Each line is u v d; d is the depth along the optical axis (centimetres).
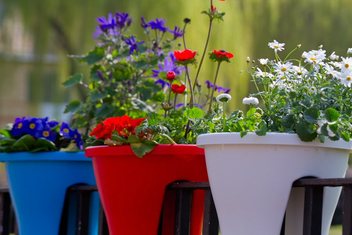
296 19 887
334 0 905
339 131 180
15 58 973
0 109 1327
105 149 222
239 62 739
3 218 320
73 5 905
